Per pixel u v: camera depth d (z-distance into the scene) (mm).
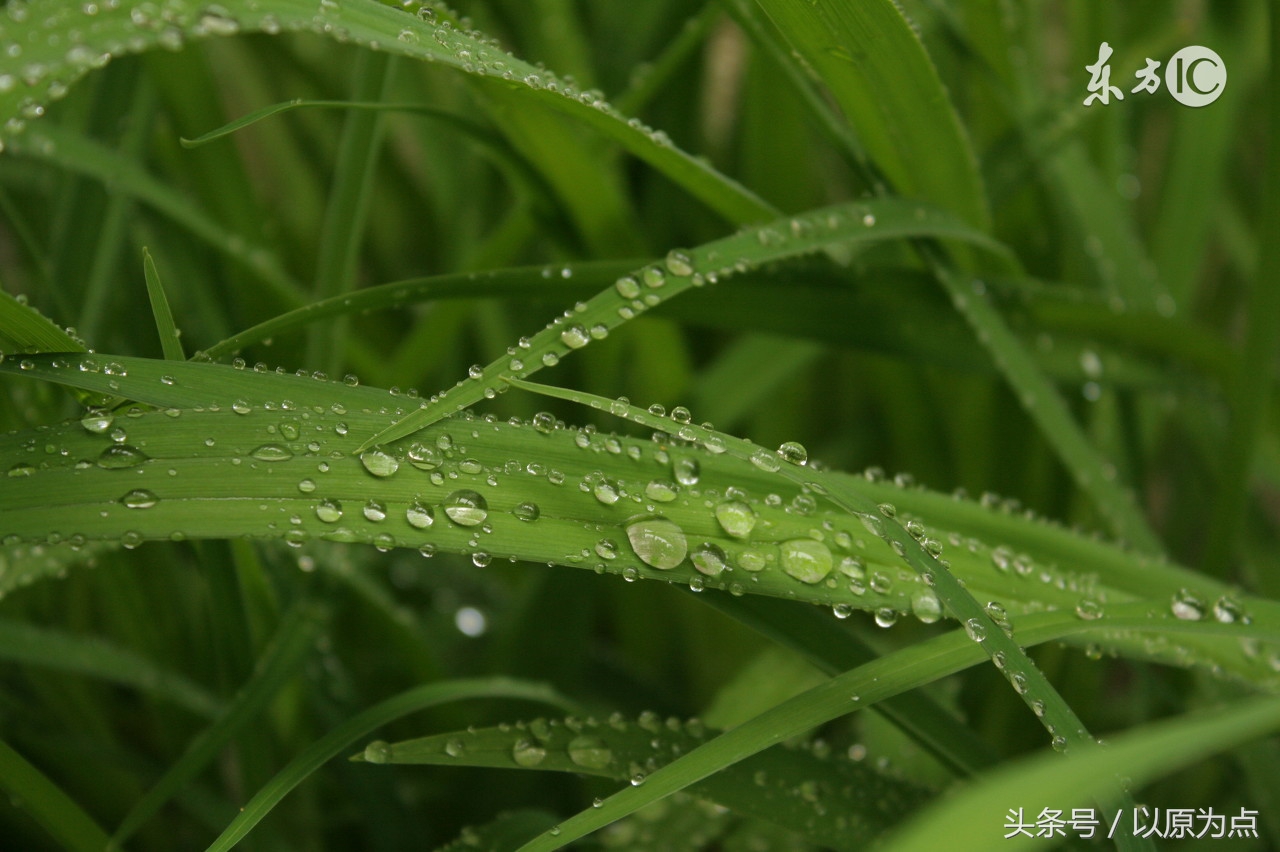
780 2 333
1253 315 368
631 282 333
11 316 319
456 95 493
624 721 337
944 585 317
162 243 391
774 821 336
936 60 436
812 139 501
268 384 326
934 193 360
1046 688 316
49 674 385
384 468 321
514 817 345
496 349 482
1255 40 510
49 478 317
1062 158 396
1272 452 395
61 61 315
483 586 460
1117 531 365
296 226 510
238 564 347
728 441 320
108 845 337
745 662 450
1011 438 417
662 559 321
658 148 342
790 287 367
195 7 318
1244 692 360
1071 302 378
